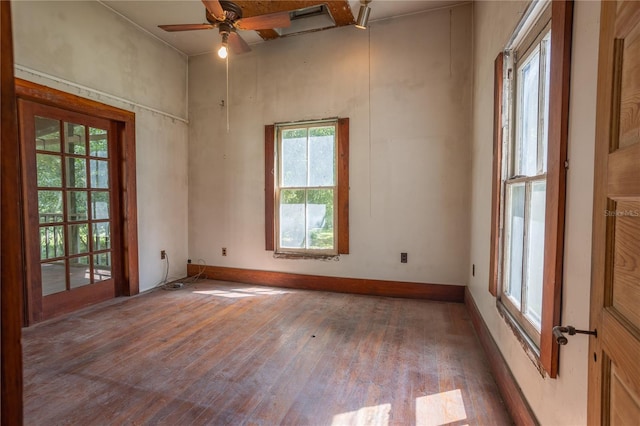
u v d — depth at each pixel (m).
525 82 1.78
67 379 1.95
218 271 4.27
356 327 2.73
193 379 1.96
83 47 3.06
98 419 1.60
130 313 3.05
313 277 3.82
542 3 1.42
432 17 3.30
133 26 3.57
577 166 1.01
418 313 3.04
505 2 1.90
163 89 3.97
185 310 3.14
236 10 2.54
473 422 1.58
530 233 1.57
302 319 2.91
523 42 1.77
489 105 2.34
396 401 1.74
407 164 3.44
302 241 3.91
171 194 4.14
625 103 0.67
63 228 3.01
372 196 3.57
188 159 4.38
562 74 1.08
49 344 2.40
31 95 2.67
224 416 1.63
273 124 3.94
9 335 0.50
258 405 1.72
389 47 3.46
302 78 3.80
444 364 2.12
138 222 3.68
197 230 4.38
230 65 4.12
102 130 3.36
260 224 4.06
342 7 3.20
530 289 1.55
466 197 3.27
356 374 2.01
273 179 3.96
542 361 1.21
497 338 1.99
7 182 0.49
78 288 3.15
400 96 3.44
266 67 3.95
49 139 2.88
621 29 0.68
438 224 3.37
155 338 2.52
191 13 3.38
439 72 3.30
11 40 0.50
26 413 1.64
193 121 4.34
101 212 3.38
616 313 0.69
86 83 3.09
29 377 1.96
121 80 3.44
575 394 0.99
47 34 2.77
